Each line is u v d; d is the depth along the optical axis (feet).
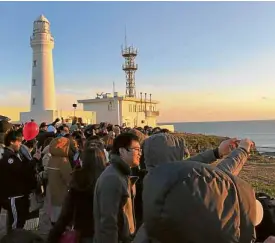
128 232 11.60
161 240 5.54
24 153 20.88
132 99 187.93
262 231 8.43
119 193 11.47
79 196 13.55
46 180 24.38
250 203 5.62
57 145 24.00
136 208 12.60
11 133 20.12
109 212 11.27
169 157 10.42
